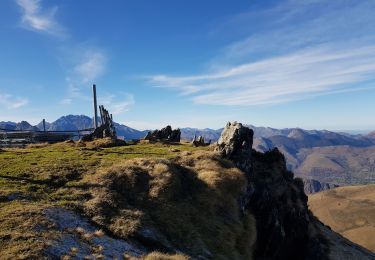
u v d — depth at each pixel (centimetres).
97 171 3406
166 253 2512
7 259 1875
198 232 2962
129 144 6184
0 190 2700
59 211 2542
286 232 4900
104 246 2303
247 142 4669
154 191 3209
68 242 2191
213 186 3594
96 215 2653
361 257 6619
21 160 3716
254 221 3791
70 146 5466
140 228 2653
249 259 3194
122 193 3111
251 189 4138
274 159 5731
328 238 6938
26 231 2172
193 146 5872
